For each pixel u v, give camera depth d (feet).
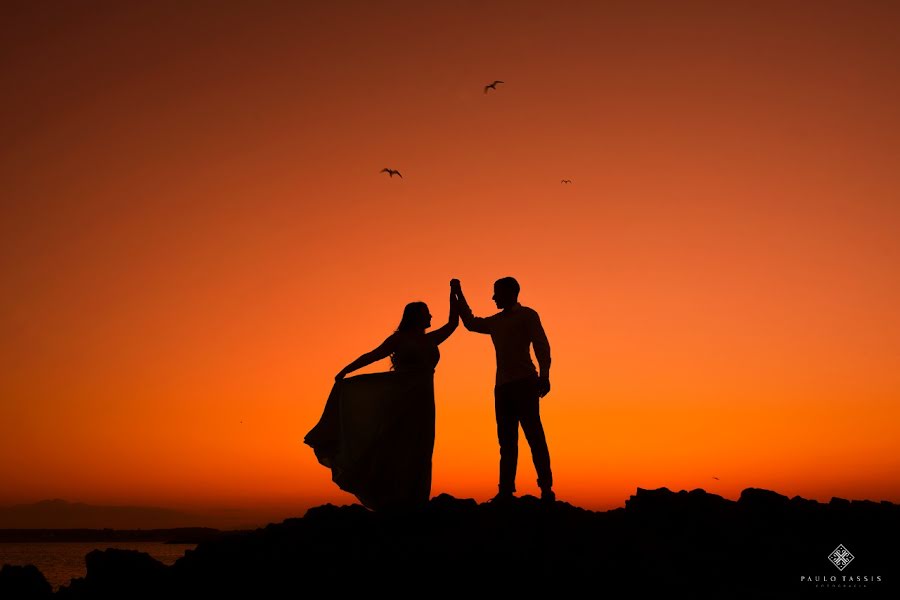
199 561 20.57
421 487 22.93
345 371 23.40
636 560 19.72
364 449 23.03
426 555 19.26
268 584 18.67
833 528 22.94
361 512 23.47
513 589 18.02
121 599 18.88
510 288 24.64
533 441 23.32
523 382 23.49
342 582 18.40
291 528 22.48
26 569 21.45
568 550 20.06
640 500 25.76
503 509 22.99
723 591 18.47
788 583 19.29
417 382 23.27
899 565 20.12
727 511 24.63
